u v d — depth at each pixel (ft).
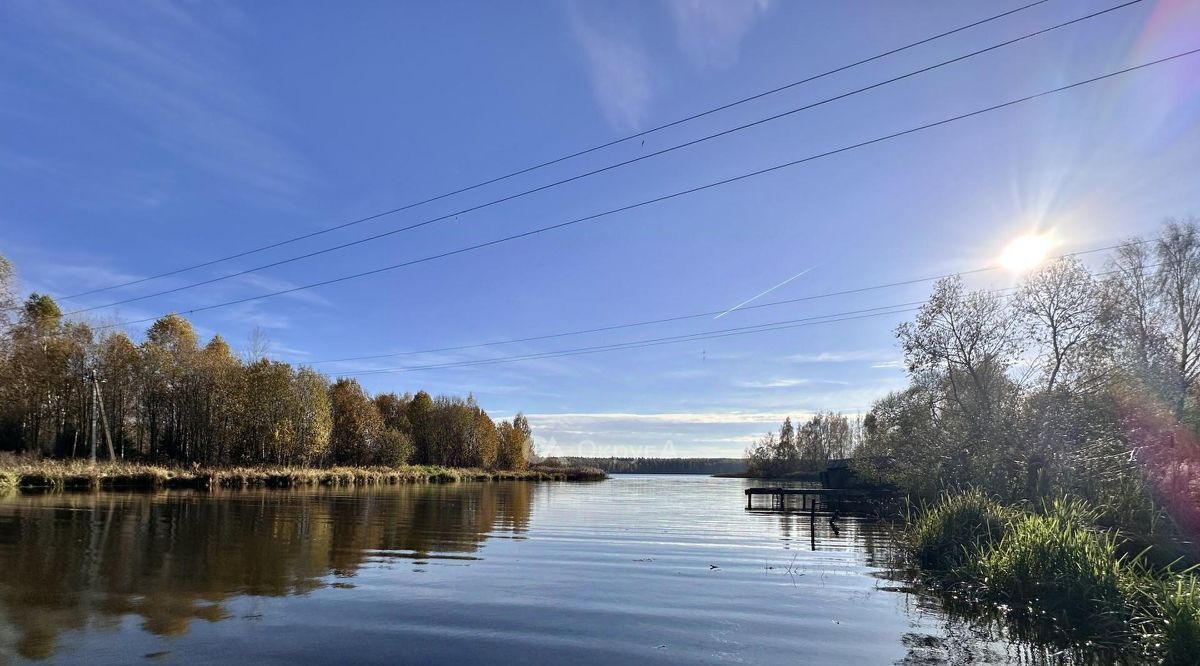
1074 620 30.55
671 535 66.80
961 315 86.53
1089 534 37.17
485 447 308.81
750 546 58.54
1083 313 75.92
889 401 100.12
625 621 30.50
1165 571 36.58
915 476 90.38
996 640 28.02
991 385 84.43
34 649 24.07
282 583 37.01
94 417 140.26
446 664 23.84
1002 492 75.72
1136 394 71.15
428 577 40.19
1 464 110.11
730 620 30.96
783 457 336.90
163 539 52.49
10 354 143.54
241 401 181.98
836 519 92.07
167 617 28.99
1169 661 24.66
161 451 186.50
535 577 40.93
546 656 25.16
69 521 62.80
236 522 67.00
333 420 223.71
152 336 203.82
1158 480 52.21
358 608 31.76
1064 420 72.33
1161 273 93.09
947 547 46.60
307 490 135.85
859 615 32.17
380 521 73.82
